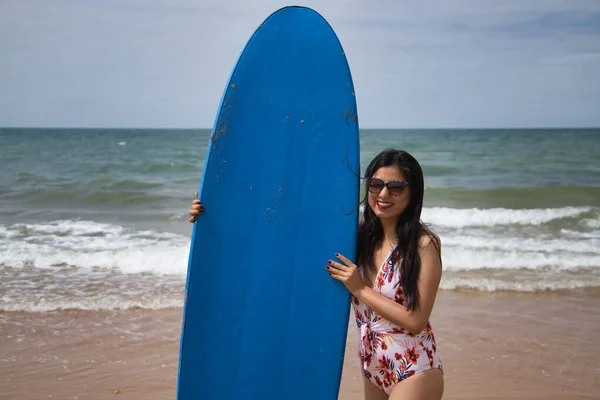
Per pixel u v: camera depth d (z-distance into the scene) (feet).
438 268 8.17
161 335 17.58
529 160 94.84
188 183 59.77
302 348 9.35
